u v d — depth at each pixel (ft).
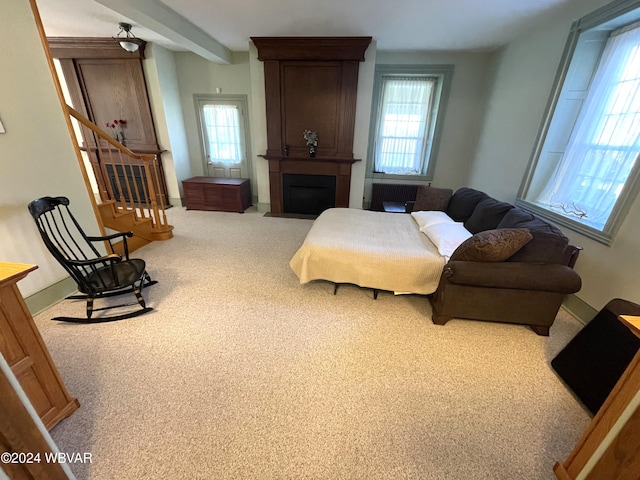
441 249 7.34
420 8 8.86
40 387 4.04
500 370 5.67
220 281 8.78
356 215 10.33
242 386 5.14
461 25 10.14
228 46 13.62
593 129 8.00
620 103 7.22
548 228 6.54
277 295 8.10
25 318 3.72
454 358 5.95
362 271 7.50
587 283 7.34
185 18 10.03
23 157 6.48
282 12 9.39
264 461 3.99
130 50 11.96
